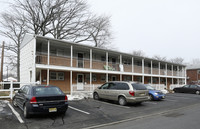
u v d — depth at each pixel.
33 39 13.66
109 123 6.35
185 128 5.73
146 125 6.12
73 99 12.89
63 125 5.95
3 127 5.56
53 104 6.64
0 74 23.39
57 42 14.77
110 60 22.39
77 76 18.27
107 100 12.56
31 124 5.95
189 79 44.44
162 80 31.75
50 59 15.84
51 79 16.05
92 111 8.52
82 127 5.77
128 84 10.41
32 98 6.34
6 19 25.56
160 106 10.84
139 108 9.82
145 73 24.48
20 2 24.69
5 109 8.31
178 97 17.03
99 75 20.64
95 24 31.36
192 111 9.24
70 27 29.22
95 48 17.48
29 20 26.50
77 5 28.41
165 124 6.27
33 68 13.15
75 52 18.55
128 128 5.71
